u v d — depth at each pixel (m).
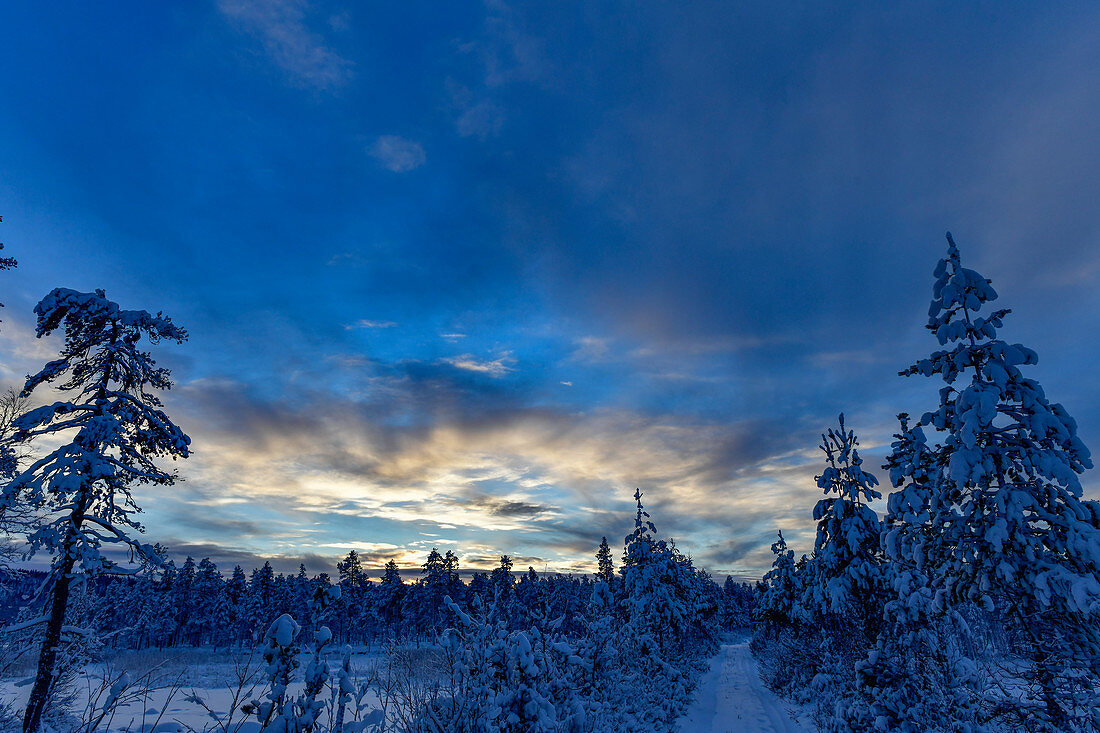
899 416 11.78
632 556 27.05
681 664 24.02
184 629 68.56
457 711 6.79
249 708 5.09
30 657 10.14
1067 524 7.82
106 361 13.32
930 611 9.55
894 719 9.84
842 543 15.71
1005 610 8.45
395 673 6.75
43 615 10.57
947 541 9.02
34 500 11.20
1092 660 7.27
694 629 36.66
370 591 71.62
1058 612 7.66
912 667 10.23
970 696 8.86
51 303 12.55
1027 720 7.80
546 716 6.75
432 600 62.72
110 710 4.55
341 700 5.39
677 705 16.91
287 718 5.02
